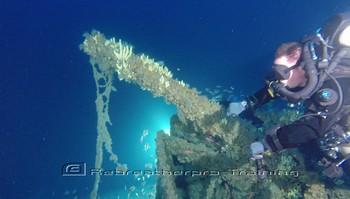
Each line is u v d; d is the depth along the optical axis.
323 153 2.91
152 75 3.82
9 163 11.09
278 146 2.65
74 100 12.11
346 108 2.14
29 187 10.22
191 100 4.03
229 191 4.80
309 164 4.41
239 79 9.76
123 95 9.59
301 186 4.50
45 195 9.58
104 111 4.41
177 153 4.93
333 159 2.87
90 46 3.99
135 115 8.92
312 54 2.20
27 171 10.60
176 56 12.45
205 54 12.19
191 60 11.75
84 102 12.03
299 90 2.36
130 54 3.92
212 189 4.55
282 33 12.92
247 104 3.20
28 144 11.34
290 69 2.28
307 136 2.35
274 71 2.36
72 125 10.99
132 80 3.90
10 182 10.63
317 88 2.16
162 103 9.13
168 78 4.09
